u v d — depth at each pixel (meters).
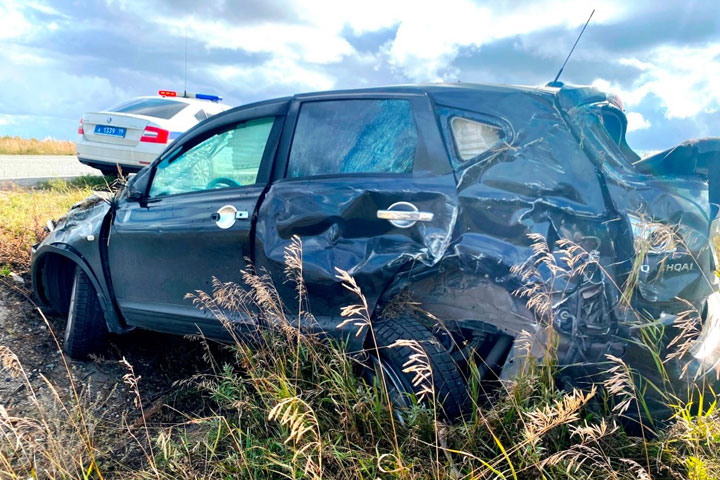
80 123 8.02
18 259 4.50
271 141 2.90
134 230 3.18
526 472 1.96
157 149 7.27
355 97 2.76
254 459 2.17
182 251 2.96
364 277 2.32
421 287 2.39
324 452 1.99
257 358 2.53
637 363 2.19
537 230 2.20
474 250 2.23
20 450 2.35
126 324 3.39
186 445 2.32
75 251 3.39
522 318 2.20
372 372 2.37
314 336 2.46
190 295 2.78
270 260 2.59
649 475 1.89
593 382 2.18
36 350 3.42
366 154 2.61
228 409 2.70
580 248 2.10
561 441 2.07
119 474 2.32
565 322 2.14
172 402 2.98
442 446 2.01
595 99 2.39
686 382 2.19
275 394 2.29
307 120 2.83
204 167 3.15
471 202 2.29
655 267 2.16
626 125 2.62
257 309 2.71
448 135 2.45
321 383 2.36
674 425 2.04
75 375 3.23
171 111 7.64
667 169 2.35
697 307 2.32
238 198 2.83
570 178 2.25
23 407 2.80
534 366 2.16
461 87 2.58
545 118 2.35
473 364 2.27
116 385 3.07
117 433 2.65
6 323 3.65
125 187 3.48
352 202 2.43
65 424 2.58
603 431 1.85
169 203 3.14
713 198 2.27
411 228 2.31
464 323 2.36
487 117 2.42
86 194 7.12
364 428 2.20
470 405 2.23
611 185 2.22
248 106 3.09
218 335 2.89
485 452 2.11
